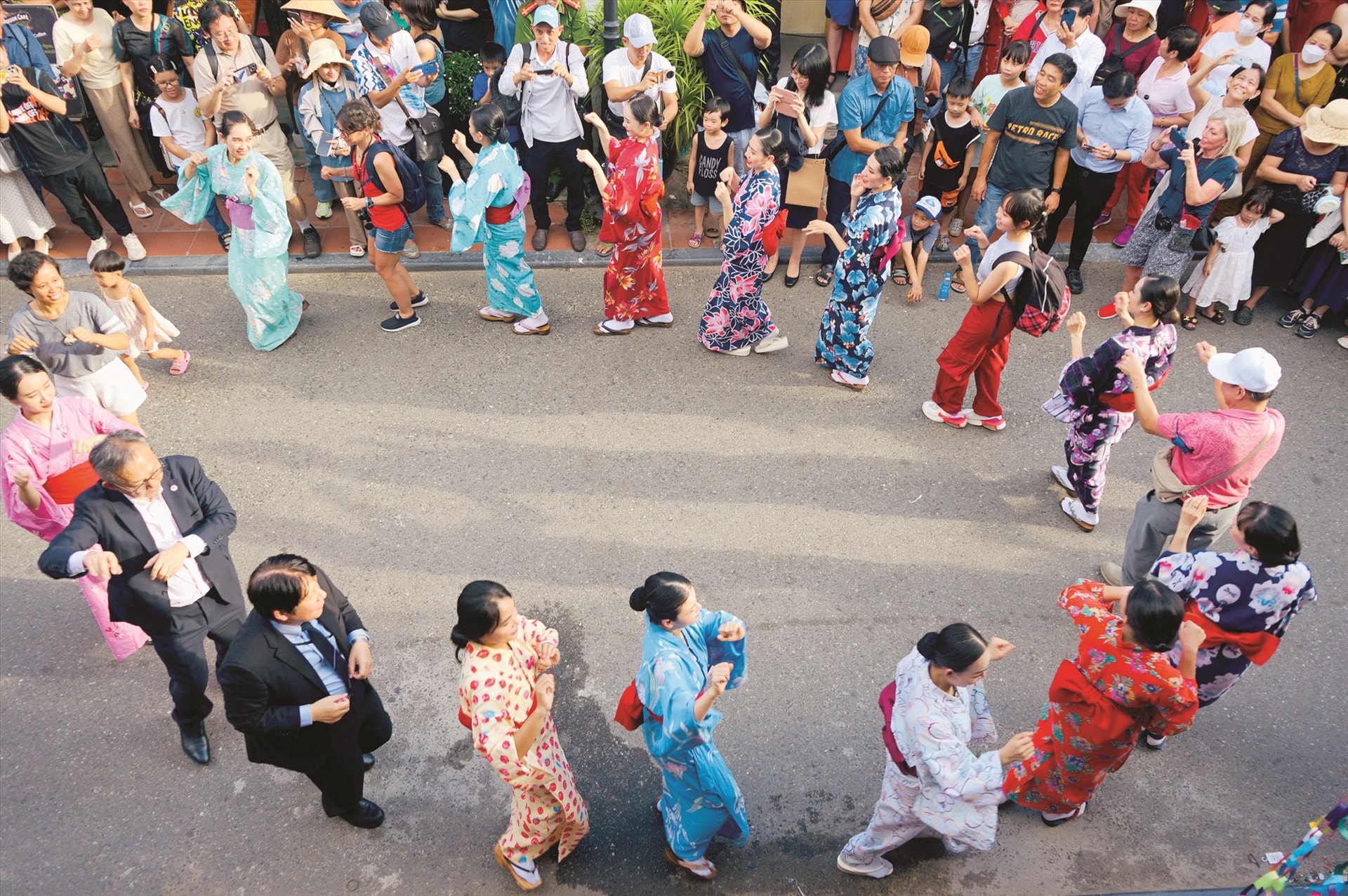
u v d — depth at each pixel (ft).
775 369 22.38
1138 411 14.43
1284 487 19.08
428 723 14.74
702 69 26.81
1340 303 22.56
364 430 20.40
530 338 23.27
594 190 28.53
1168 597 10.46
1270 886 10.61
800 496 18.86
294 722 10.98
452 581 17.01
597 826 13.38
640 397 21.42
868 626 16.28
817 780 13.97
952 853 13.08
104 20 25.07
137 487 11.63
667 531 18.03
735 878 12.78
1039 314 17.74
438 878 12.80
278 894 12.60
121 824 13.37
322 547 17.66
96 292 24.61
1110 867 12.92
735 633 11.49
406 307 23.16
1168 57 24.66
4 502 14.14
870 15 28.40
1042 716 14.82
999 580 17.17
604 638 16.01
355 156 20.77
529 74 23.49
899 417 20.94
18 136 22.89
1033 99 22.16
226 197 20.94
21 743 14.40
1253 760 14.26
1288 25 28.02
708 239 27.17
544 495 18.80
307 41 24.34
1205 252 25.22
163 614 12.44
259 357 22.53
